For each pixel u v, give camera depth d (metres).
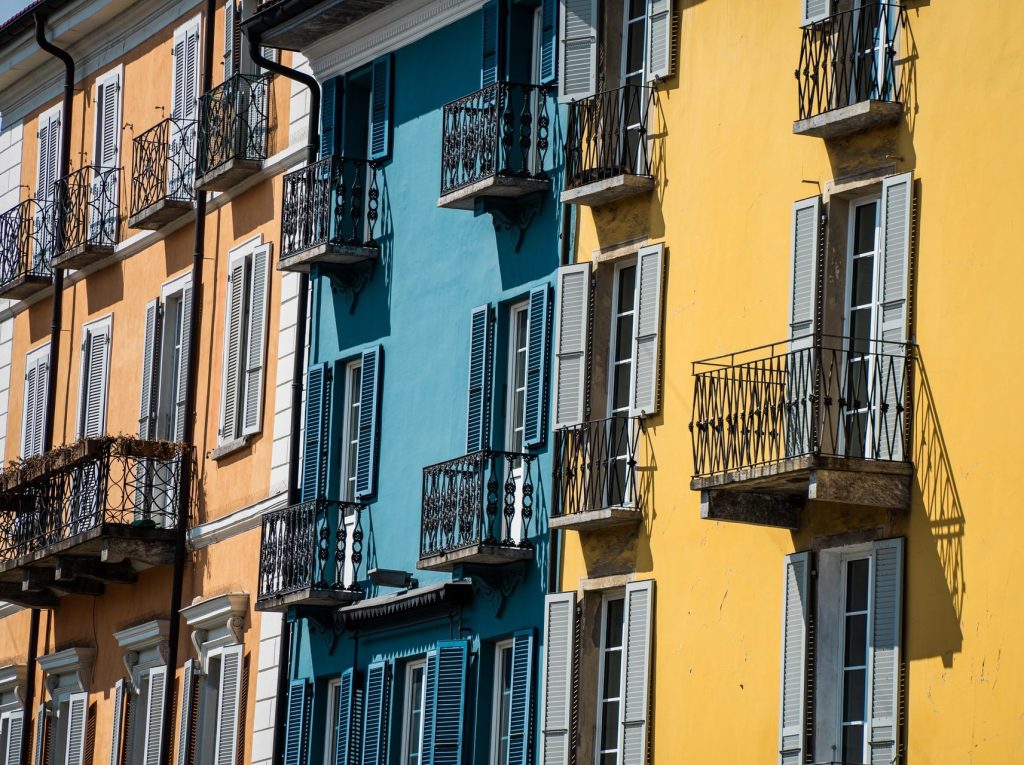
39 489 61.12
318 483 53.00
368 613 50.19
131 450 57.75
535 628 46.22
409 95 52.22
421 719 48.62
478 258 49.28
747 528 41.44
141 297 61.88
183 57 60.88
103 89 64.81
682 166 43.84
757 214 41.97
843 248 40.28
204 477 57.94
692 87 43.81
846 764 38.22
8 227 67.62
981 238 37.72
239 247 57.50
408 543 50.09
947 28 38.69
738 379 40.44
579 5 46.06
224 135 57.31
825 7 40.56
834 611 39.69
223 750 55.25
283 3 53.53
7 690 67.00
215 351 58.06
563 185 47.03
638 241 44.66
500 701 47.59
